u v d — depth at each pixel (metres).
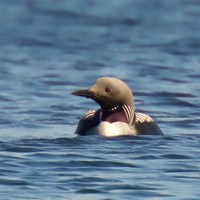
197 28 33.00
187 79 22.38
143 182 11.95
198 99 19.41
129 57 26.33
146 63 25.12
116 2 40.47
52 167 12.60
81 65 24.84
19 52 27.25
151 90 20.47
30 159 13.01
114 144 13.95
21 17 35.66
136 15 36.38
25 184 11.78
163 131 15.52
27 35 30.91
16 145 13.87
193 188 11.73
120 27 33.16
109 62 25.39
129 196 11.36
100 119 14.71
